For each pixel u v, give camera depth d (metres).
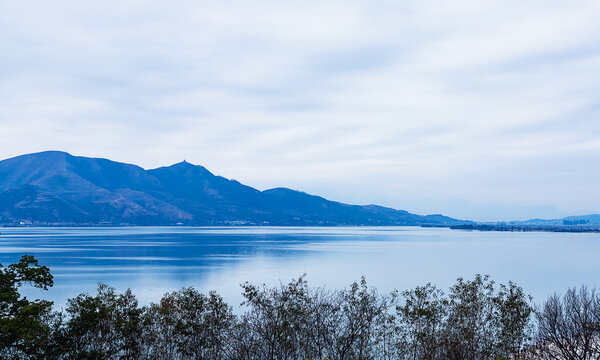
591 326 19.39
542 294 89.38
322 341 25.34
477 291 28.45
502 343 25.33
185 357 26.05
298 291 26.38
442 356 24.55
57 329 23.84
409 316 28.36
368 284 107.69
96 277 117.75
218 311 26.47
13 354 22.05
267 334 23.95
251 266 145.25
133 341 25.25
